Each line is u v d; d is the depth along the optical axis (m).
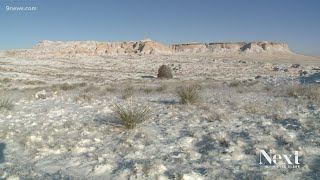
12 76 39.44
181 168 5.21
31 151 6.23
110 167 5.28
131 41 150.25
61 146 6.42
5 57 79.94
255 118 9.05
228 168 5.18
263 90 18.67
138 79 40.72
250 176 4.76
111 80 38.53
